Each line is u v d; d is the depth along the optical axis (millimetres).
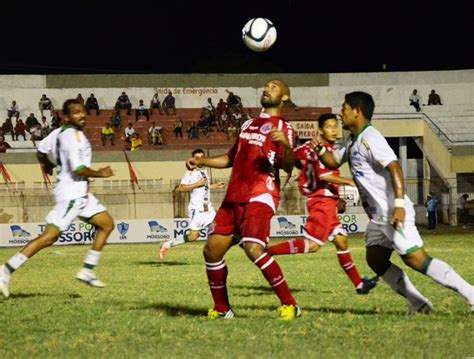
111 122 55250
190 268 19094
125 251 29625
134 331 8484
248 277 15703
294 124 57188
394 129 55844
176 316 9703
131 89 57031
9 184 48594
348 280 14664
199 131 56000
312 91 57906
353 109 8820
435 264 8836
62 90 56531
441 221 50844
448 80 57875
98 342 7797
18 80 55844
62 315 9977
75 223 39688
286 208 47625
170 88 57281
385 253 9156
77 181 11703
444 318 8883
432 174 54281
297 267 18297
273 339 7691
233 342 7602
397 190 8469
